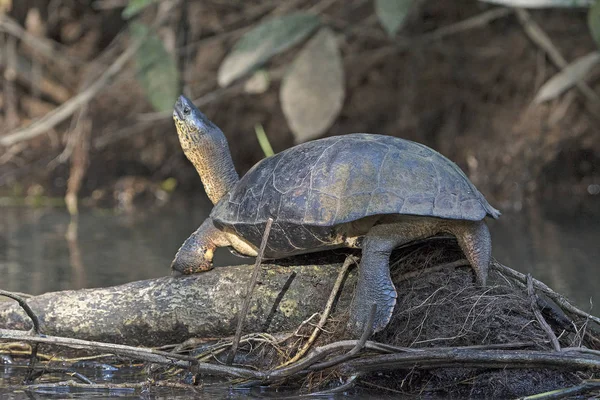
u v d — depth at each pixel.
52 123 12.06
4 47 13.98
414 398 4.65
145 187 13.27
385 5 10.02
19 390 4.87
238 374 4.78
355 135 5.20
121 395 4.75
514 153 13.09
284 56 13.95
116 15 14.85
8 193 13.09
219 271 5.59
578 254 8.27
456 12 14.41
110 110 13.82
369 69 14.23
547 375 4.67
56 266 8.06
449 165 5.03
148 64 10.87
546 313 5.25
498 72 14.02
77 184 12.52
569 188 12.92
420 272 5.13
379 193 4.74
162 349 5.55
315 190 4.88
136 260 8.31
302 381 4.92
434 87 14.16
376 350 4.83
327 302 5.13
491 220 10.82
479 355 4.55
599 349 5.12
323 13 14.38
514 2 10.77
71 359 5.59
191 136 5.79
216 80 13.95
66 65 14.52
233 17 14.40
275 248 5.15
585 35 13.80
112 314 5.56
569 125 13.16
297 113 10.16
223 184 5.85
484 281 4.96
